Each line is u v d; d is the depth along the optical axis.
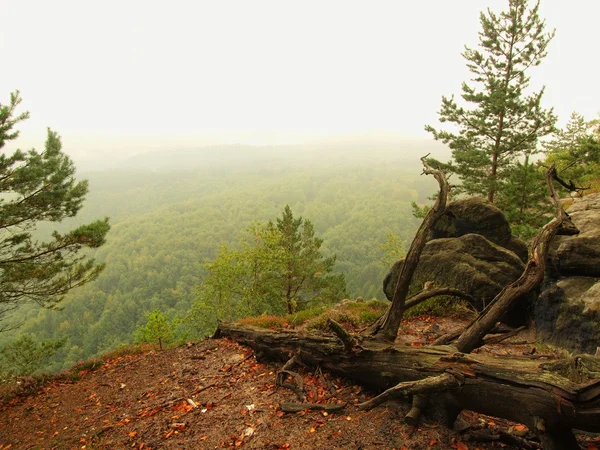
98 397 7.55
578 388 3.30
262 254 23.56
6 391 8.51
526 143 16.72
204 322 23.47
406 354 5.14
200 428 5.39
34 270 10.36
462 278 10.38
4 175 9.62
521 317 9.44
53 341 13.76
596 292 6.97
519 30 16.05
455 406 4.43
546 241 5.47
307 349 6.67
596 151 14.11
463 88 17.38
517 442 4.15
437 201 6.38
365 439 4.47
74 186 10.96
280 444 4.64
